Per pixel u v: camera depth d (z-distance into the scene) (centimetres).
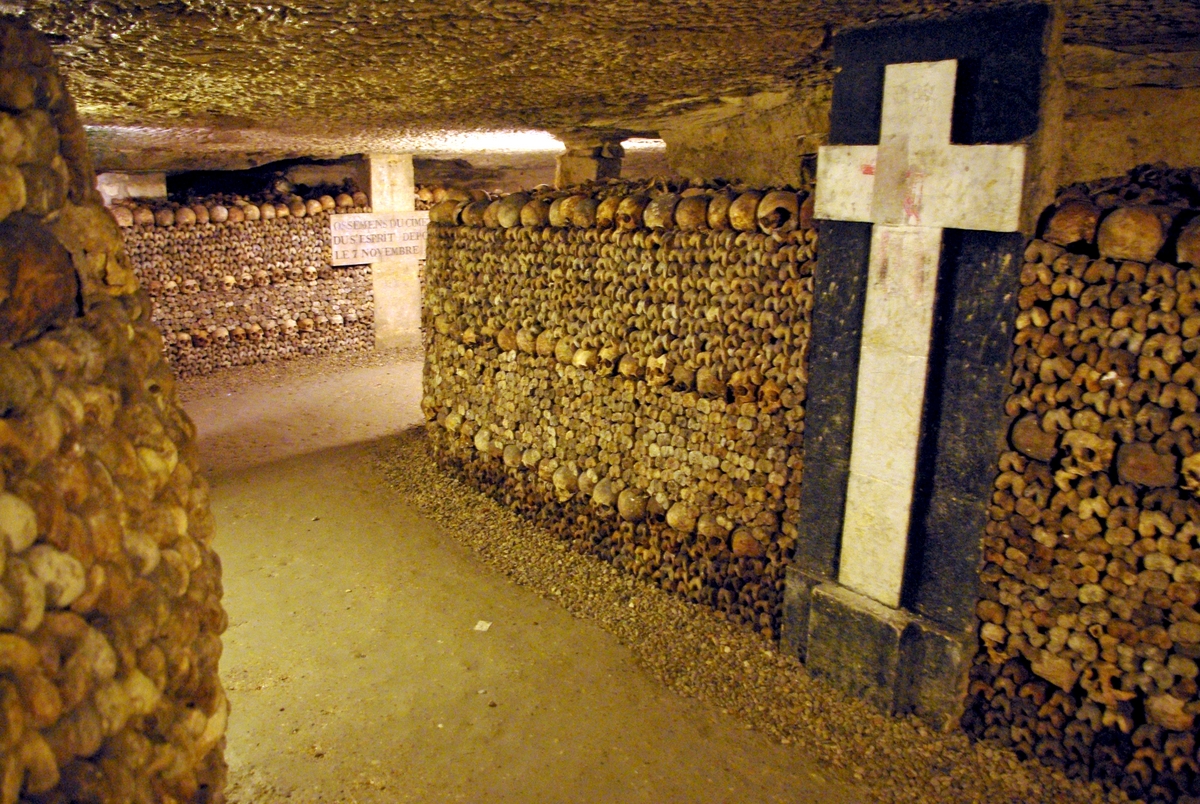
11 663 134
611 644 448
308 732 377
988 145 305
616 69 388
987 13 301
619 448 507
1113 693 320
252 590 506
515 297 573
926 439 349
